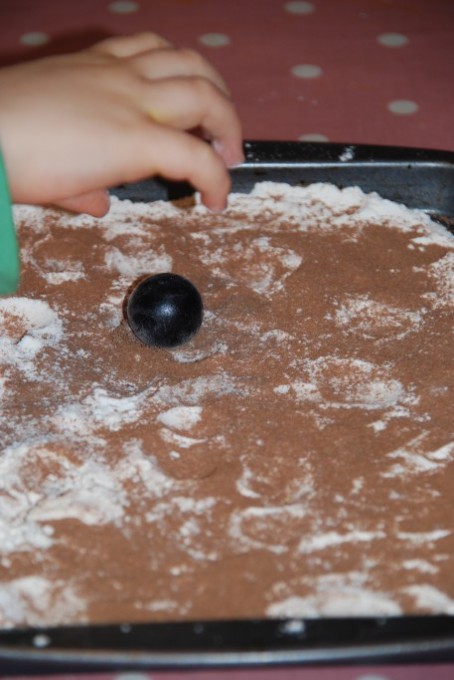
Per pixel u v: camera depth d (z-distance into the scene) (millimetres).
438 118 576
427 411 417
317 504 389
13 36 625
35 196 412
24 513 388
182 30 637
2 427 411
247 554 377
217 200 427
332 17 653
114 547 379
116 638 337
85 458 402
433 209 502
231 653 331
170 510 388
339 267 471
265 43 629
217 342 441
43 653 332
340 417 415
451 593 367
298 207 497
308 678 357
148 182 500
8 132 402
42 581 371
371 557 376
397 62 616
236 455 402
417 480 395
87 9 653
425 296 459
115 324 448
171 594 367
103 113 412
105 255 475
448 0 667
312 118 574
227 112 440
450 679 356
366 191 502
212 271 469
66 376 428
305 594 367
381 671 357
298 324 448
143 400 420
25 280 464
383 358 435
